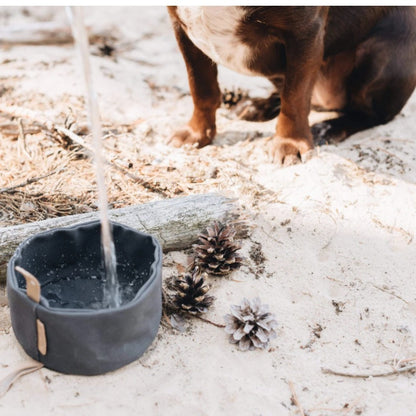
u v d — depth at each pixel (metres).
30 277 0.65
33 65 1.22
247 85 1.22
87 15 1.46
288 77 0.93
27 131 1.01
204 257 0.80
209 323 0.75
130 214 0.82
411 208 0.91
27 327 0.68
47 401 0.67
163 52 1.32
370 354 0.73
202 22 0.89
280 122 0.98
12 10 1.47
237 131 1.07
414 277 0.82
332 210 0.90
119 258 0.76
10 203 0.88
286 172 0.96
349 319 0.77
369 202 0.91
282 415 0.67
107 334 0.67
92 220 0.78
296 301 0.79
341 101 1.09
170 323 0.75
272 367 0.71
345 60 1.04
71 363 0.68
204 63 0.97
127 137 1.03
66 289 0.74
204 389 0.69
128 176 0.94
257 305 0.74
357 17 1.00
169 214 0.82
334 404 0.69
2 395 0.67
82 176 0.93
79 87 1.15
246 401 0.68
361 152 1.01
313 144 0.99
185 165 0.96
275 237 0.86
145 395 0.68
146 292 0.68
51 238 0.73
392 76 1.02
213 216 0.83
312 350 0.73
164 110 1.13
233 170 0.95
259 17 0.87
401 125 1.09
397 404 0.69
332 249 0.85
